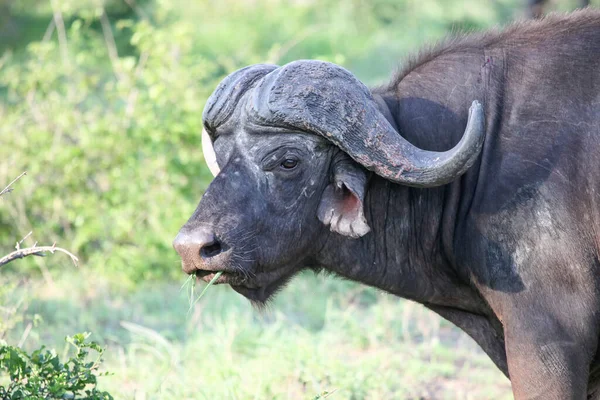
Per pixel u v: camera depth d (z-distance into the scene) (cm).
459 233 1652
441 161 1537
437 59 1736
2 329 2141
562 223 1556
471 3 7712
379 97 1689
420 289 1747
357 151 1568
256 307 1680
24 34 7012
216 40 6875
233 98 1620
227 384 2116
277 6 8000
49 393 1556
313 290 3042
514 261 1579
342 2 7906
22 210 3284
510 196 1584
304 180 1609
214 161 1717
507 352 1591
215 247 1574
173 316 2806
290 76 1576
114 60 3494
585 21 1670
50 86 3428
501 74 1664
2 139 3344
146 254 3206
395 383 2294
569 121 1581
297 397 2189
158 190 3291
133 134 3303
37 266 3231
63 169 3328
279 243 1617
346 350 2572
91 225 3247
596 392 1767
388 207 1692
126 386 2255
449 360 2542
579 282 1553
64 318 2748
